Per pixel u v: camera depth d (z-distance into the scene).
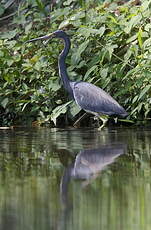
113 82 14.02
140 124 14.06
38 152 10.71
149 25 13.22
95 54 14.38
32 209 7.27
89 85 13.83
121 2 15.95
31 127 14.27
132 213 7.06
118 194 7.84
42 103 14.65
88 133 13.05
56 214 7.08
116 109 13.34
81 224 6.72
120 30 14.07
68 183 8.46
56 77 14.63
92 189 8.13
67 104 13.88
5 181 8.61
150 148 10.95
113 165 9.58
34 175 8.96
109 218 6.89
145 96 13.44
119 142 11.63
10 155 10.45
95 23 14.48
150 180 8.57
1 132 13.44
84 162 9.82
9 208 7.32
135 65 13.92
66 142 11.77
